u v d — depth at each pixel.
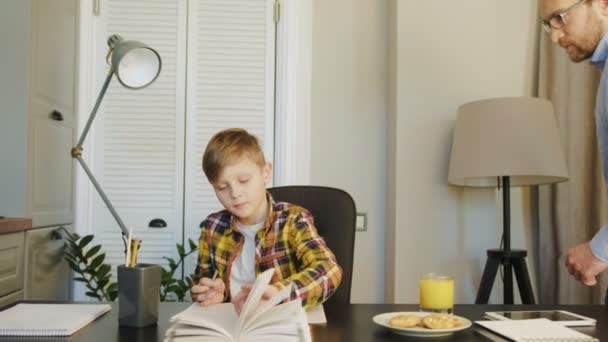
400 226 2.34
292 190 1.56
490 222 2.36
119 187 2.51
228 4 2.56
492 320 0.96
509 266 2.02
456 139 2.06
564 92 2.21
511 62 2.38
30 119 1.91
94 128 2.50
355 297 2.52
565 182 2.18
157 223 2.51
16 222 1.74
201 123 2.55
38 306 1.03
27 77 1.88
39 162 2.00
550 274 2.25
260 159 1.25
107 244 2.49
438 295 1.01
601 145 1.31
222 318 0.86
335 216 1.48
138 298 0.90
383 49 2.57
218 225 1.37
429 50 2.38
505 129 1.91
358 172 2.55
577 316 0.98
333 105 2.56
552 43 2.29
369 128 2.56
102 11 2.52
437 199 2.35
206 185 2.54
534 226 2.41
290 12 2.56
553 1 1.33
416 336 0.85
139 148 2.52
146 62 1.71
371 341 0.82
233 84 2.56
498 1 2.39
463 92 2.37
